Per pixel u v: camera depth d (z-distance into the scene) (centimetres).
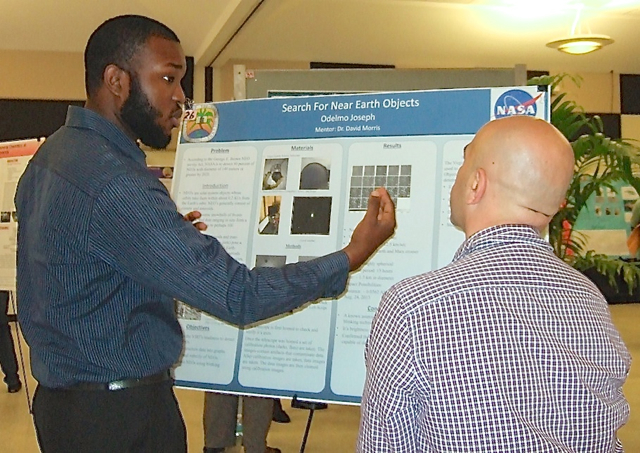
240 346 186
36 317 133
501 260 105
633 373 497
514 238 107
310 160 187
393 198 176
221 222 192
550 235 326
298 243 184
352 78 253
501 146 109
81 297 127
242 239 189
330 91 252
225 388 186
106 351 130
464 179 115
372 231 146
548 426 99
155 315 136
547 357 100
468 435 99
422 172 175
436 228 172
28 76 779
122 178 124
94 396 130
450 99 177
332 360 177
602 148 313
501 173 109
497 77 253
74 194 125
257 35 721
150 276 123
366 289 175
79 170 127
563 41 580
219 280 121
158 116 138
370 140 182
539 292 103
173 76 140
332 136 186
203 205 196
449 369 100
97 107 137
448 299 101
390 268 174
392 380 102
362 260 144
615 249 839
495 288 102
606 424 103
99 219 123
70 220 125
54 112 784
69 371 130
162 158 741
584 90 909
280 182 189
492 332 100
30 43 745
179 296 123
